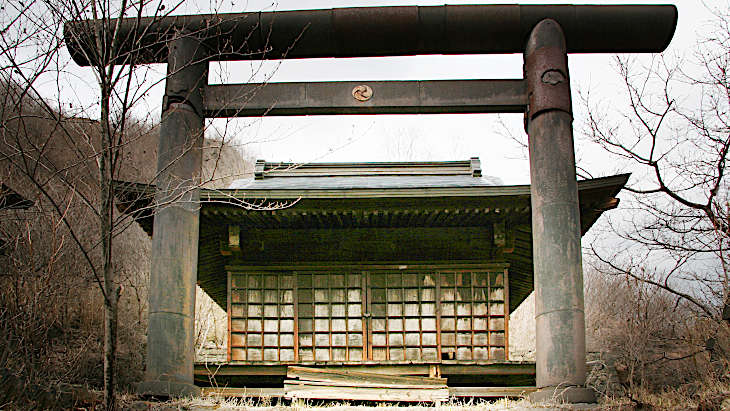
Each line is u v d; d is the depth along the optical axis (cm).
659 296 2188
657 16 1550
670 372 1964
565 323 1322
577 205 1407
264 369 1628
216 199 1528
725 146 1631
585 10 1548
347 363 1627
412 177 1973
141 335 2370
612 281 2598
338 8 1548
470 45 1560
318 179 1941
